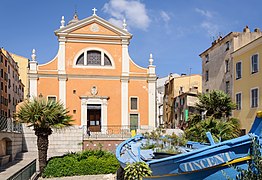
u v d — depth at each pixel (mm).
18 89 63719
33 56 35094
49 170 20344
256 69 28609
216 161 8734
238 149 8555
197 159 8961
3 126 21469
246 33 33375
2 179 15391
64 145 28312
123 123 35594
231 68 33406
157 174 10055
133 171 9891
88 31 36188
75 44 35938
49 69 35250
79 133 28641
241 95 31031
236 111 31625
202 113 27234
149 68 36531
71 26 35812
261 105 27656
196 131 21609
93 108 35562
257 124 8844
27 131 28422
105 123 35312
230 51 33875
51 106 20672
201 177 9047
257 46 28422
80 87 35469
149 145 15766
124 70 36281
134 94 36156
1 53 47312
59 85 35156
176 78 52031
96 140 28625
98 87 35719
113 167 21328
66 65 35531
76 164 20906
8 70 53031
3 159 21406
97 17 36250
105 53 36250
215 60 37719
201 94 27953
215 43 37438
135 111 35938
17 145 26266
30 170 17297
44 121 20266
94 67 35906
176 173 9461
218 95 26531
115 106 35781
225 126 21656
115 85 36094
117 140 28828
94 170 21062
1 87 48062
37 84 34875
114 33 36531
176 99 49688
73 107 35125
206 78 40469
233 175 8562
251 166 7969
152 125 35906
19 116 20391
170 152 12852
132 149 15500
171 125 53250
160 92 68000
